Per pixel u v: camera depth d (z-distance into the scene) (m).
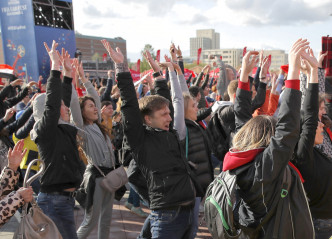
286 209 2.26
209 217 2.53
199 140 3.86
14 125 4.80
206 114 5.12
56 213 3.21
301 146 2.71
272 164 2.23
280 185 2.27
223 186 2.44
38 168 4.93
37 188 4.86
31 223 2.47
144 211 5.88
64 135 3.28
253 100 4.75
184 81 4.35
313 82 2.66
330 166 2.81
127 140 2.85
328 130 3.34
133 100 2.84
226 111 4.51
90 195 3.84
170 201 2.79
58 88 3.18
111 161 4.00
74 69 4.86
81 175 3.46
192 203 2.91
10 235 4.73
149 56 3.52
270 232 2.27
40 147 3.19
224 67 8.64
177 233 2.84
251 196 2.30
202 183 3.73
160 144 2.85
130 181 3.30
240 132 2.48
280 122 2.27
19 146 2.56
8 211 2.28
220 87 8.62
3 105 6.55
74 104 3.86
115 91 8.85
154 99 2.96
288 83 2.29
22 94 6.88
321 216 2.88
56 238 2.54
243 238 2.43
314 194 2.82
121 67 2.87
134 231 5.02
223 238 2.44
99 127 4.11
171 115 3.52
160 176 2.81
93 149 3.89
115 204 6.25
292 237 2.26
